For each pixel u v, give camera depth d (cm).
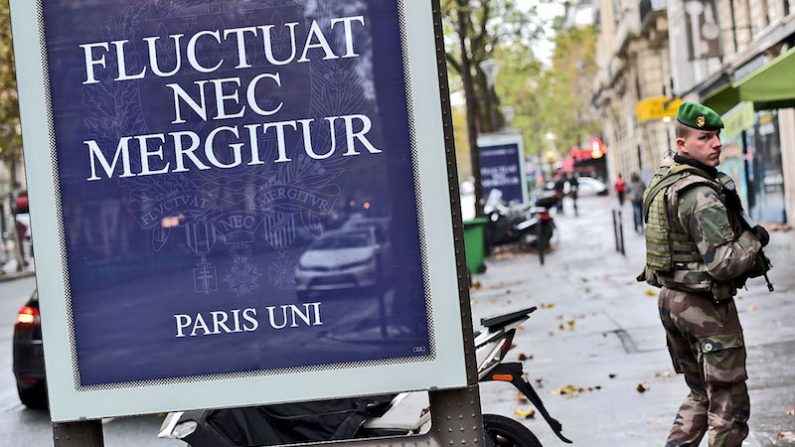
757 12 2844
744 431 570
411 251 485
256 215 489
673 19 3819
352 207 487
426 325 485
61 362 493
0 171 6456
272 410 583
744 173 3172
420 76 484
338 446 497
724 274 548
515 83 6700
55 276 494
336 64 486
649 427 808
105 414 493
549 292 1936
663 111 3391
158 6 490
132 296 492
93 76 493
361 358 486
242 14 488
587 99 9100
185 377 491
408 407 588
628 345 1213
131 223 493
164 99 491
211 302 490
